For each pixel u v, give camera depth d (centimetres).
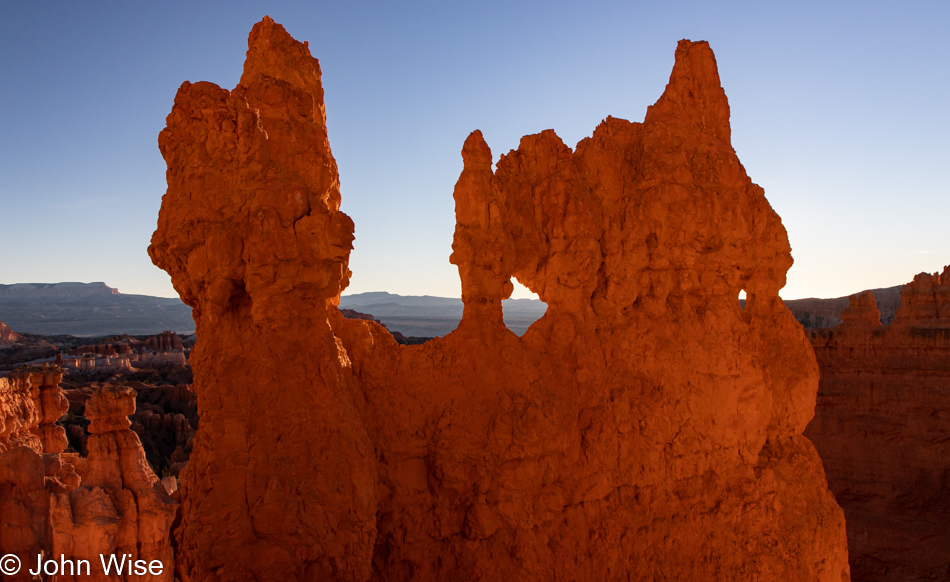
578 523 984
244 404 755
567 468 981
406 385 923
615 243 1071
